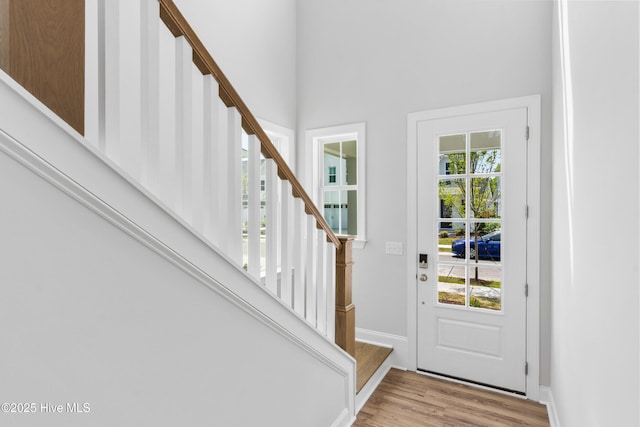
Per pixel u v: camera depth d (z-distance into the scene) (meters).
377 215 2.99
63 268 0.77
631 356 0.83
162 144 2.00
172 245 1.02
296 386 1.64
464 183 2.65
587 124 1.29
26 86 0.76
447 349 2.72
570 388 1.63
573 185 1.56
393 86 2.91
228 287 1.23
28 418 0.72
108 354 0.87
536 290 2.40
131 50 1.84
